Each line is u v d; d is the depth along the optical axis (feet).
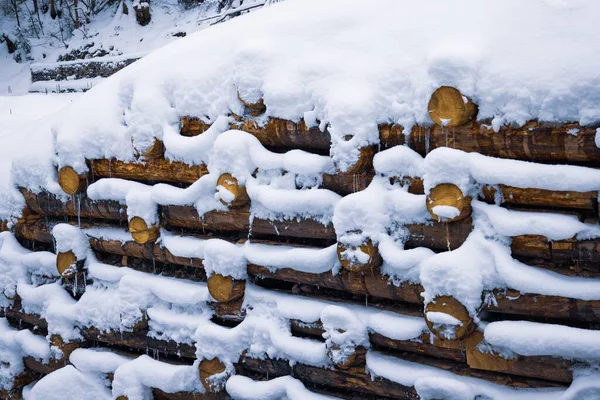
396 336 11.13
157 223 14.60
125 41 74.69
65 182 15.89
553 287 9.64
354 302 12.37
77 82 68.33
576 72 9.47
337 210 11.39
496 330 9.97
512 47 10.05
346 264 11.39
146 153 14.20
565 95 9.50
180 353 14.37
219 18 45.78
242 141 12.81
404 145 11.15
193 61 13.92
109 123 15.14
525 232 9.81
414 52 11.04
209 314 13.94
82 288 16.53
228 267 13.06
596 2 9.73
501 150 10.31
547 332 9.63
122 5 78.84
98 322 15.57
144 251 15.10
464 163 10.21
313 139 12.23
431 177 10.39
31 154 16.96
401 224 11.28
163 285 14.38
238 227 13.55
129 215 14.60
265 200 12.47
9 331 18.04
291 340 12.37
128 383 14.51
